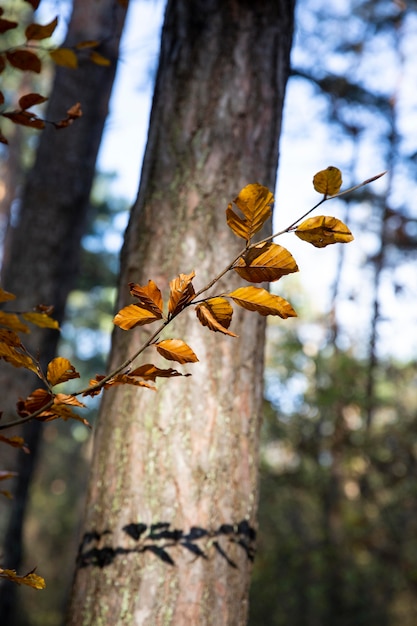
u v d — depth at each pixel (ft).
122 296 6.88
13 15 11.28
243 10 7.48
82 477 56.70
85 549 6.25
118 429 6.42
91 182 17.70
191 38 7.41
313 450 26.27
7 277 16.65
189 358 3.34
